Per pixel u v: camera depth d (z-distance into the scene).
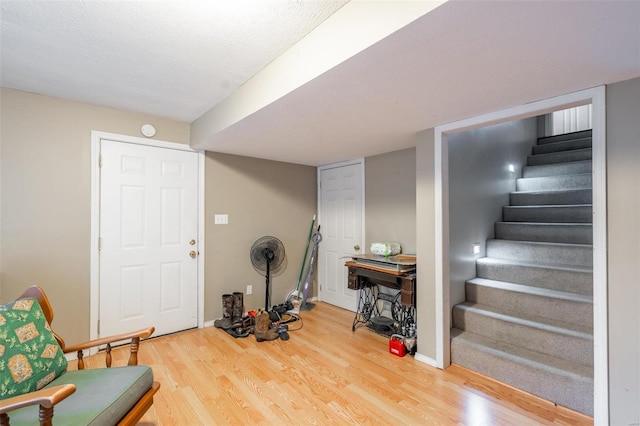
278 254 3.75
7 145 2.30
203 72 2.05
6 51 1.78
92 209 2.65
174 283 3.14
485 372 2.29
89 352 2.61
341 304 4.03
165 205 3.08
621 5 1.01
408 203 3.28
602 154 1.65
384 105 1.98
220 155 3.46
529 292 2.45
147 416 1.84
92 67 1.97
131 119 2.85
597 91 1.67
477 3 1.01
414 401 1.99
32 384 1.42
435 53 1.34
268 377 2.29
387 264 2.86
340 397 2.04
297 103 1.93
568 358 2.08
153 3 1.36
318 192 4.40
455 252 2.70
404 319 3.07
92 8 1.39
